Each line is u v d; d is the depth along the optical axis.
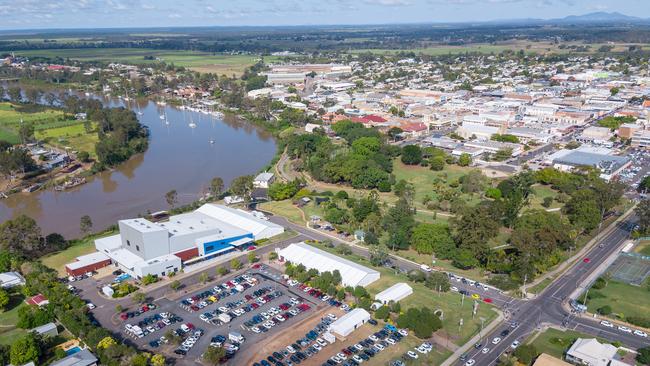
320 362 131.75
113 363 124.56
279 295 168.12
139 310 157.25
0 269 182.38
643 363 130.12
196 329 147.12
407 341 141.50
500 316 155.12
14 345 128.50
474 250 189.25
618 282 176.38
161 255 189.25
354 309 154.50
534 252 179.75
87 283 176.75
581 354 130.75
